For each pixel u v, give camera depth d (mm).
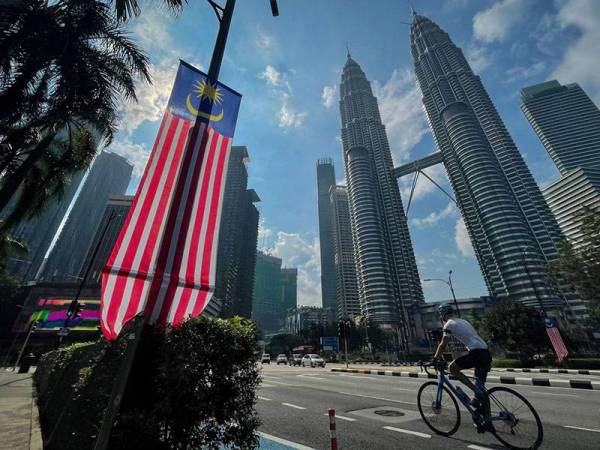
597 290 26688
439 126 147750
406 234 142000
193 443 3074
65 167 13773
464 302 117188
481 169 122312
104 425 2646
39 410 8055
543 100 165625
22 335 58094
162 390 2992
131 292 4461
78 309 24500
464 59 156250
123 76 11867
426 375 16594
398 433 5469
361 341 101438
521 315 37125
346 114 185250
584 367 24953
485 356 4762
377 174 153750
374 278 129875
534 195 116625
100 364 3896
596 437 4977
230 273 158625
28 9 10242
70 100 11250
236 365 3490
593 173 86125
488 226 116875
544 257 107125
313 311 189250
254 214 197625
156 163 5418
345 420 6625
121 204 77938
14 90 9992
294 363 54125
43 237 94562
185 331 3369
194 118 5980
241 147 186750
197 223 5355
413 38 185625
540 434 4141
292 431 5816
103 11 10883
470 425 5766
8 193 10523
